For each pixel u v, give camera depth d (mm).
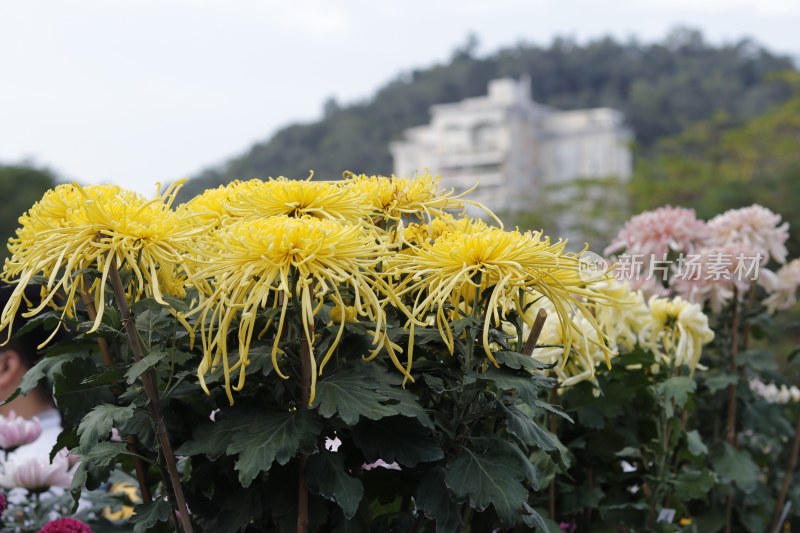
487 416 1297
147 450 1396
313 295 1138
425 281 1214
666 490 2078
